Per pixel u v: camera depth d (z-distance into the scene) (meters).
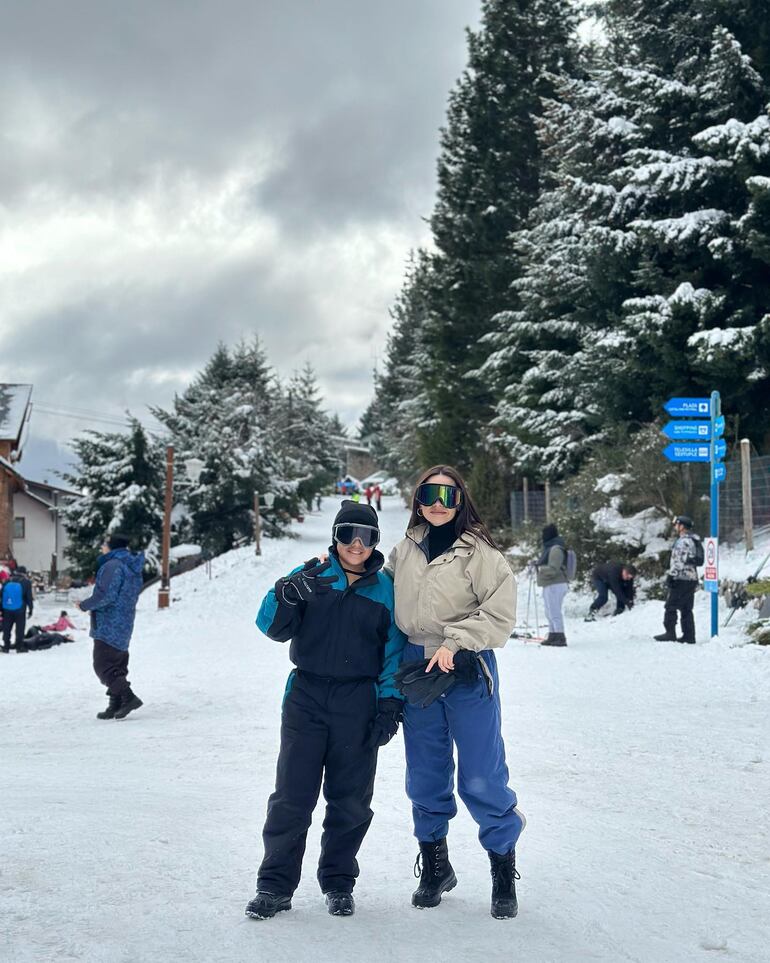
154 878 4.42
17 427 49.47
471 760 4.07
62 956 3.39
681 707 10.23
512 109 39.25
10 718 11.09
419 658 4.21
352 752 4.13
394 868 4.80
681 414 15.41
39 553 57.72
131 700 10.90
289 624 4.15
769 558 16.66
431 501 4.19
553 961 3.46
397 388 79.50
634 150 23.33
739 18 23.12
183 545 49.16
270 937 3.65
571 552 16.27
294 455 71.44
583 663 13.85
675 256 23.03
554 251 28.84
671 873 4.67
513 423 31.30
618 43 26.81
